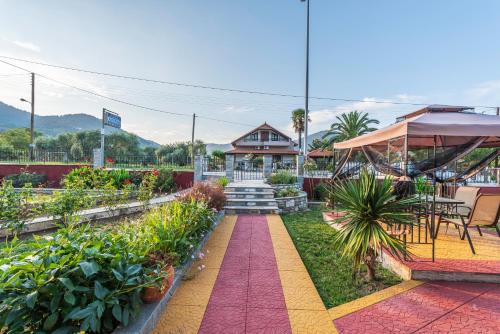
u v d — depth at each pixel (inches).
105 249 85.9
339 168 313.0
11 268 65.7
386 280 128.3
